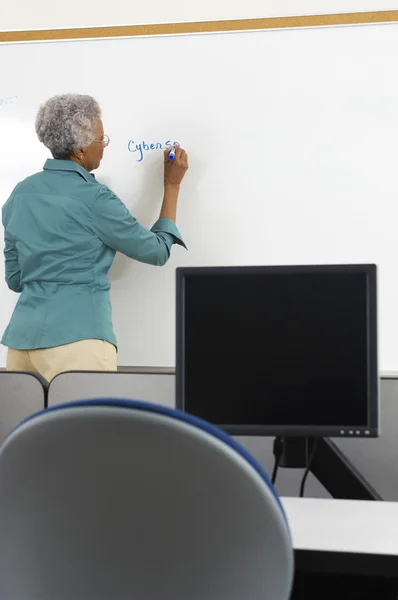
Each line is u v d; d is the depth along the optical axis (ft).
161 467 2.38
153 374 4.72
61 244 7.44
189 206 9.00
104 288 7.69
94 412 2.33
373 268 4.02
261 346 4.10
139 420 2.30
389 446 4.55
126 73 9.04
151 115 9.02
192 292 4.16
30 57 9.13
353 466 4.56
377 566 3.16
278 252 8.89
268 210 8.89
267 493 2.42
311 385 4.07
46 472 2.50
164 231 8.27
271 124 8.86
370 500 4.38
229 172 8.93
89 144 7.70
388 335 8.70
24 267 7.59
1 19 9.13
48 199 7.47
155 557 2.55
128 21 9.02
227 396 4.11
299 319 4.09
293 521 3.63
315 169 8.81
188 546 2.52
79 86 9.10
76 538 2.58
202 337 4.14
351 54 8.71
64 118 7.54
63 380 4.80
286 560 2.54
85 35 9.07
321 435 4.02
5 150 9.20
